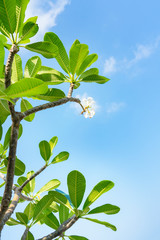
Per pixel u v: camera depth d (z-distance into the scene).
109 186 1.84
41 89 1.48
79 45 1.95
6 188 1.58
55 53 1.76
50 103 1.85
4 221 1.64
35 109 1.76
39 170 2.13
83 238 1.98
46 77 2.05
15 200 1.87
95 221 1.85
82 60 2.04
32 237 2.00
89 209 1.89
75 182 1.83
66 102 1.98
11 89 1.47
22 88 1.47
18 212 1.98
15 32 1.67
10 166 1.59
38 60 1.97
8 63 1.59
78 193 1.83
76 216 1.83
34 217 2.00
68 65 2.12
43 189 2.29
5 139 2.09
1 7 1.54
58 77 2.07
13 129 1.64
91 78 2.12
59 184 2.27
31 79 1.43
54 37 2.04
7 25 1.61
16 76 2.00
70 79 2.13
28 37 1.69
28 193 2.34
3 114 1.96
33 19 1.74
